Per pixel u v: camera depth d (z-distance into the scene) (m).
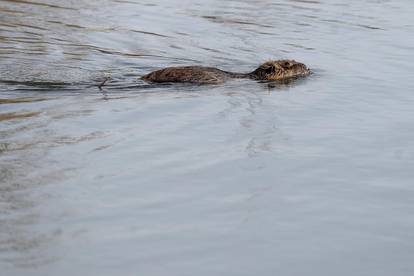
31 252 13.68
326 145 19.97
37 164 17.70
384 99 24.53
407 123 22.02
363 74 27.78
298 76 27.30
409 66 29.03
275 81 26.58
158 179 17.22
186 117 21.91
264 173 17.84
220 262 13.60
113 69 27.59
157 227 14.86
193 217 15.39
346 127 21.58
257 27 35.47
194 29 34.78
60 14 36.72
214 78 26.11
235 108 23.05
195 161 18.41
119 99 23.45
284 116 22.42
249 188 16.97
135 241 14.23
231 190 16.83
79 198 16.02
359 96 24.84
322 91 25.39
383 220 15.62
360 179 17.77
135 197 16.22
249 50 31.48
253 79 26.72
